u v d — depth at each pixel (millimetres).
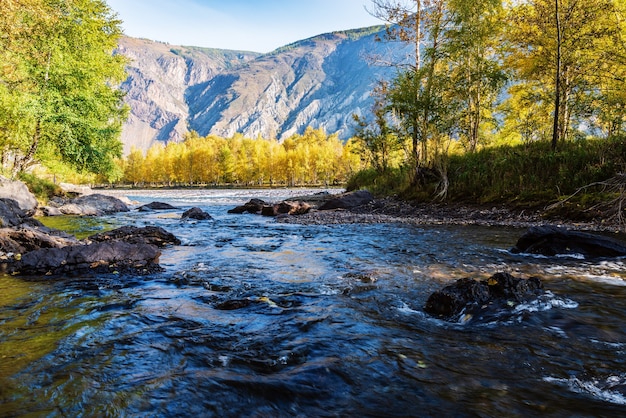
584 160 14703
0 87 17812
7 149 22188
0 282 6355
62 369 3178
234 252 9281
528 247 8570
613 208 11555
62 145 21453
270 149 112500
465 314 4484
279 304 5145
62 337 3926
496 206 15422
